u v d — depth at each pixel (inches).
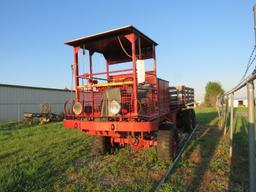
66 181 211.0
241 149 308.8
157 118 274.4
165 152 250.7
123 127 233.9
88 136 442.6
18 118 952.3
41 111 943.7
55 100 1147.9
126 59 332.8
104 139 297.4
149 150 295.9
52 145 364.2
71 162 269.7
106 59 343.3
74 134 474.0
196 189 185.6
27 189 192.9
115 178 217.2
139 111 238.4
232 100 291.3
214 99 1669.5
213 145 344.2
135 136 273.9
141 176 218.8
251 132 126.0
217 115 932.6
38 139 422.6
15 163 267.4
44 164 259.3
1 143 397.1
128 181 207.9
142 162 258.8
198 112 1149.7
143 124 228.2
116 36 261.1
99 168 247.6
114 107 235.8
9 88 924.6
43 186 200.7
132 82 242.4
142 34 264.2
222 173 218.8
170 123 289.9
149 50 323.6
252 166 126.3
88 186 197.9
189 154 290.7
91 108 268.8
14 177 215.3
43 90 1082.7
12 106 932.0
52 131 533.6
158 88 295.6
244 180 201.2
